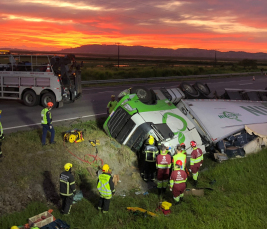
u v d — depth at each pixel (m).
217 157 10.69
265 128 12.01
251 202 7.49
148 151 8.68
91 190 8.12
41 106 15.62
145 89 11.81
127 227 6.16
